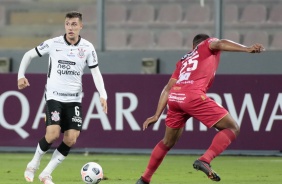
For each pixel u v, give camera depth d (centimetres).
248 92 4203
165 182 3102
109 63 4656
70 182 3084
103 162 3959
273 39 4591
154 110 4288
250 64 4462
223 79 4228
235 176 3347
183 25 4756
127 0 4797
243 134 4222
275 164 3866
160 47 4788
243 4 4597
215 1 4612
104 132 4347
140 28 4800
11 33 4891
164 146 2686
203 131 4256
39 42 4872
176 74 2712
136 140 4319
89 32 4800
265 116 4197
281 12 4594
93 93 4325
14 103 4394
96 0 4744
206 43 2662
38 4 4875
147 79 4291
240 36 4603
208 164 2533
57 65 2836
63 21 4859
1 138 4419
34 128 4384
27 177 2900
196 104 2609
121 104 4322
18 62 4725
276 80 4178
